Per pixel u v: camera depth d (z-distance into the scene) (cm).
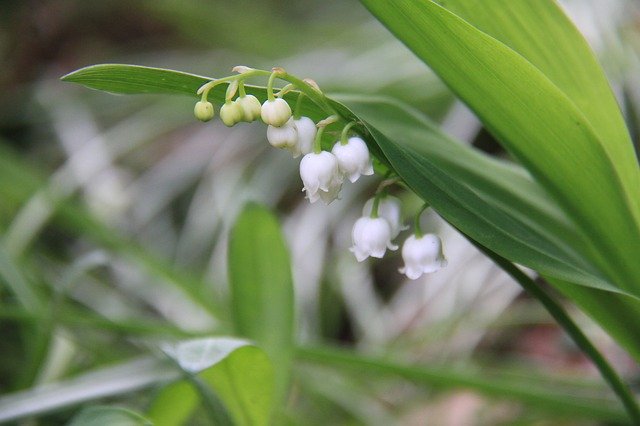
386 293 76
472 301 66
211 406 39
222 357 37
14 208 73
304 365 58
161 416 41
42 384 50
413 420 56
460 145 39
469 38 35
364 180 75
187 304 65
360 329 72
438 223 71
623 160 37
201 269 75
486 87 36
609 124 37
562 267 36
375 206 37
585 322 65
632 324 38
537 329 68
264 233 42
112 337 55
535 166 37
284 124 35
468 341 64
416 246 37
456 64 36
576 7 69
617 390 38
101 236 65
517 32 37
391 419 56
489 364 64
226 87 36
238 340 38
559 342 66
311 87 35
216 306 62
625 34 67
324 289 73
